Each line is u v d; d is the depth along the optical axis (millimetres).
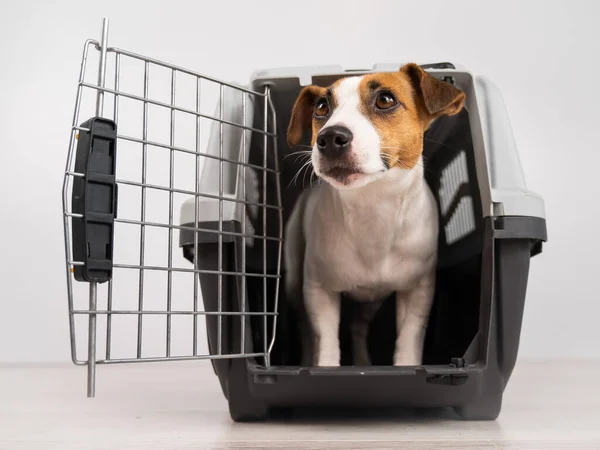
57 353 1558
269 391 682
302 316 942
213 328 704
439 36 1588
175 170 1483
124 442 603
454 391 681
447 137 944
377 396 679
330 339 873
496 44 1600
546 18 1607
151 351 1499
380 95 775
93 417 758
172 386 1083
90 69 1515
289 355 942
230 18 1545
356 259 860
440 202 987
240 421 719
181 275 1513
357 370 665
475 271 861
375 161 740
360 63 1577
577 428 678
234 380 696
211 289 704
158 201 1475
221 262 686
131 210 1466
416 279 875
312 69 860
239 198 738
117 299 1490
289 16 1564
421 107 821
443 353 918
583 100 1617
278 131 937
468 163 875
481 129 763
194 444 589
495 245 706
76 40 1525
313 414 767
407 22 1583
